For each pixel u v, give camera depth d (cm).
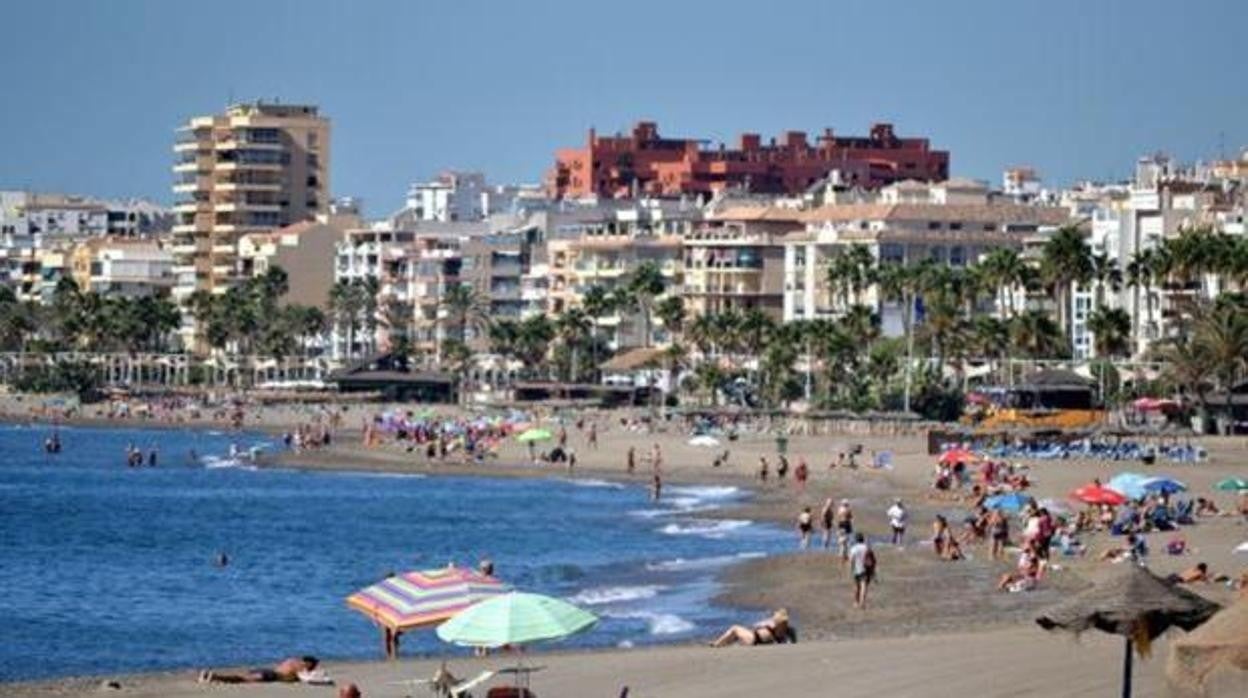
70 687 10262
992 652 10056
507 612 8100
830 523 19775
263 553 19312
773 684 9250
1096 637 10300
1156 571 14988
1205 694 6700
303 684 9988
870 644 10656
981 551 17712
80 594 15888
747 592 15225
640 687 9306
